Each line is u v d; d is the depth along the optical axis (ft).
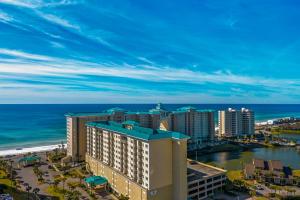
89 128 500.74
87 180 408.05
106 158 430.61
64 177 465.06
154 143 324.39
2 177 464.65
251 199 375.66
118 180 386.32
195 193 373.61
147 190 319.88
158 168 328.29
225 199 378.12
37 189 381.81
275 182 450.30
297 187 432.66
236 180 445.37
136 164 346.33
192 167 441.68
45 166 545.03
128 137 363.15
